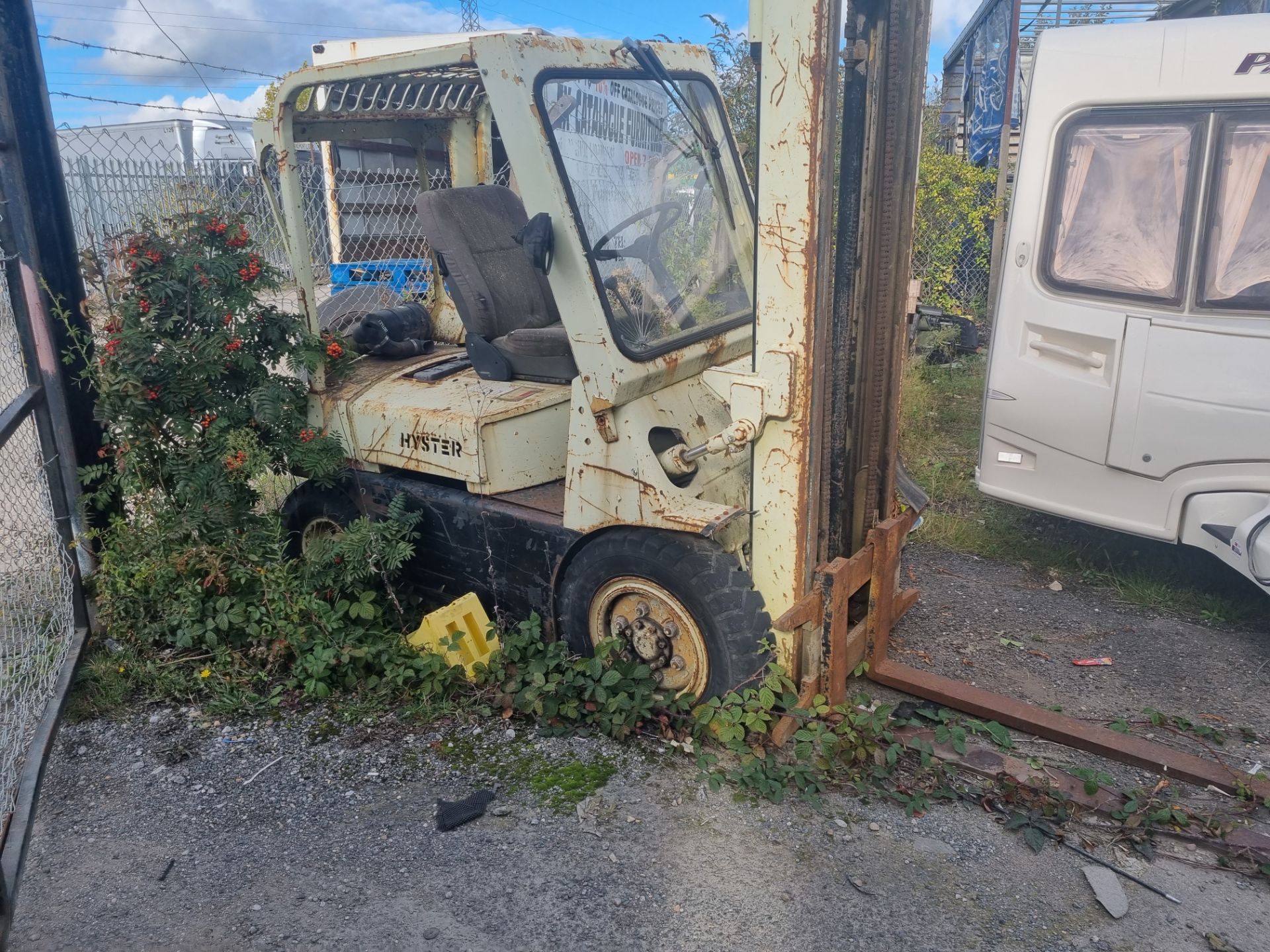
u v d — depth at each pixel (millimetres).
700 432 3283
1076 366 4320
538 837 2672
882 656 3510
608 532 3164
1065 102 4305
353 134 3953
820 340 2809
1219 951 2273
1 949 1938
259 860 2615
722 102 3762
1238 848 2609
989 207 9633
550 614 3428
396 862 2590
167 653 3719
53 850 2684
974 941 2301
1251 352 3854
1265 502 3893
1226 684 3668
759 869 2537
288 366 3900
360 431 3764
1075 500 4430
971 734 3234
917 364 8383
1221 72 3961
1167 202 4078
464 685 3406
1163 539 4172
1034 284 4430
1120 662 3842
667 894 2449
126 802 2896
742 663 2951
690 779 2904
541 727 3160
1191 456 4027
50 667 3426
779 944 2285
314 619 3607
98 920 2402
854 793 2863
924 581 4645
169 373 3688
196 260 3674
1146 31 4141
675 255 3400
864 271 3104
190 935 2344
